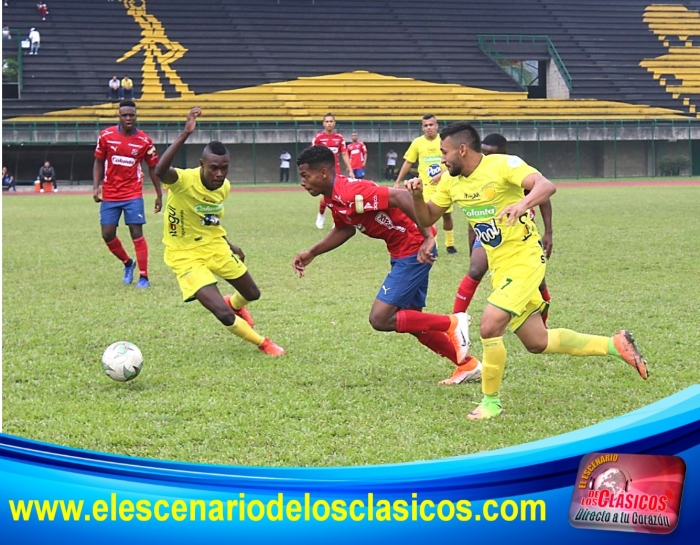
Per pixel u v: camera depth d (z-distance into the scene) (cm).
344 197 733
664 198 3048
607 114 5441
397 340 892
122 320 1011
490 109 5322
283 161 4900
